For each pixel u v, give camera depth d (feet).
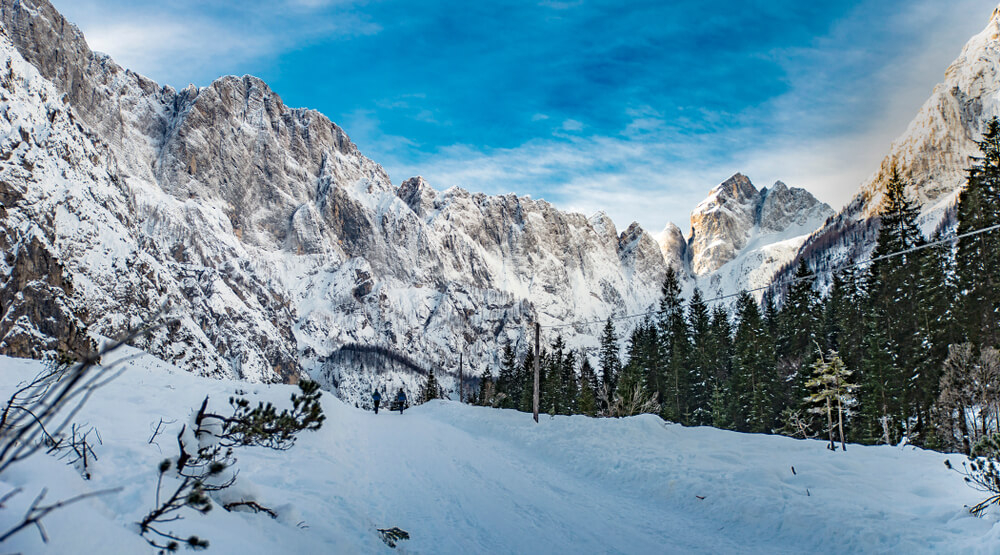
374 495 37.86
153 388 44.27
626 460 61.00
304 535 21.80
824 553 35.65
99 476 18.83
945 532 33.91
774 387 171.63
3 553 8.14
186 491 19.16
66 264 394.11
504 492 46.47
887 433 123.13
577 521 39.86
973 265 131.95
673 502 48.78
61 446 19.99
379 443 61.72
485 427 98.53
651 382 216.33
